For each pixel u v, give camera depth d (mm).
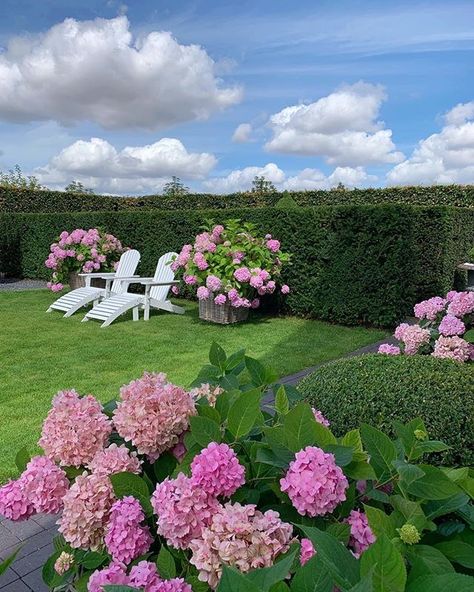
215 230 7156
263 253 6953
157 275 7855
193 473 1095
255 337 6289
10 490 1309
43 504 1277
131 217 9844
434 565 889
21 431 3381
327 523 1114
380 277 6605
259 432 1387
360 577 768
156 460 1386
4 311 7949
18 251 12297
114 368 4898
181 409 1349
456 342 3373
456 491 1021
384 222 6512
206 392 1610
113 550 1125
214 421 1310
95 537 1204
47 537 2322
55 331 6547
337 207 6895
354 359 2854
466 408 2279
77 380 4516
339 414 2396
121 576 1043
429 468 1050
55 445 1355
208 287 6777
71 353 5457
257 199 14391
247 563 915
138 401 1334
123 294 7641
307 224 7219
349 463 1172
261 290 6930
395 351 3486
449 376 2488
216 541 951
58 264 9312
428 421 2240
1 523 2430
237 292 6793
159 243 9469
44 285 11344
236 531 962
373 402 2377
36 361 5129
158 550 1220
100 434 1389
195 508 1058
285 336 6352
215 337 6266
